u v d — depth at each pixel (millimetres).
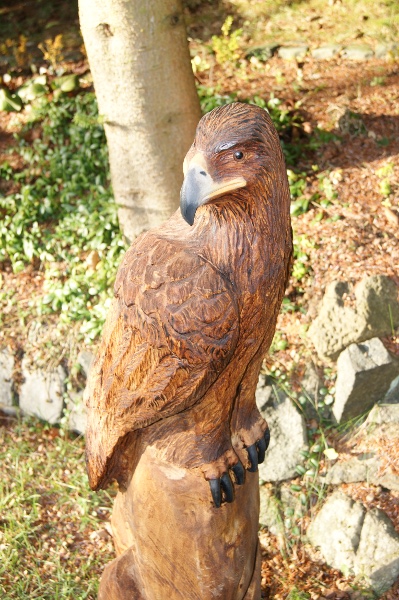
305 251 5129
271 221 2338
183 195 2271
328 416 4672
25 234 5840
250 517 2977
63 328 5363
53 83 6930
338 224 5230
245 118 2236
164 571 2965
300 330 4902
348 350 4652
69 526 4668
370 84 6516
